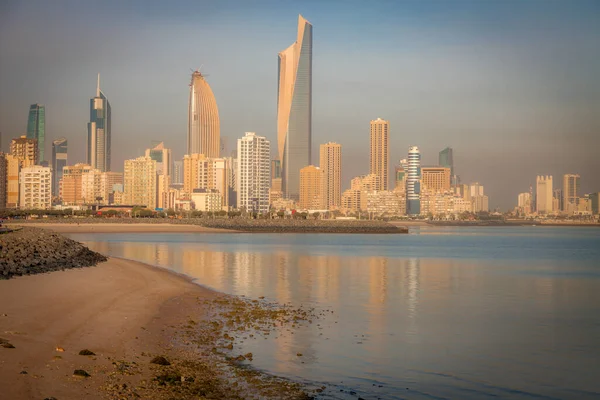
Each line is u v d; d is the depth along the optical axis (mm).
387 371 32688
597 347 39812
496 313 53719
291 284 71875
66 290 50719
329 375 31219
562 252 167375
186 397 25125
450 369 33688
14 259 66938
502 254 154625
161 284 63188
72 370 27000
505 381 31781
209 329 40406
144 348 33188
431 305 57531
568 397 29484
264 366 32000
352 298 60688
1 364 26641
